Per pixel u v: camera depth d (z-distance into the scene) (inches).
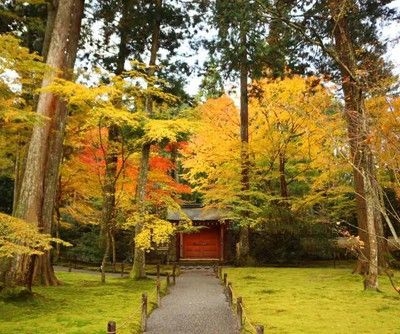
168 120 663.1
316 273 791.1
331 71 636.1
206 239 1189.7
